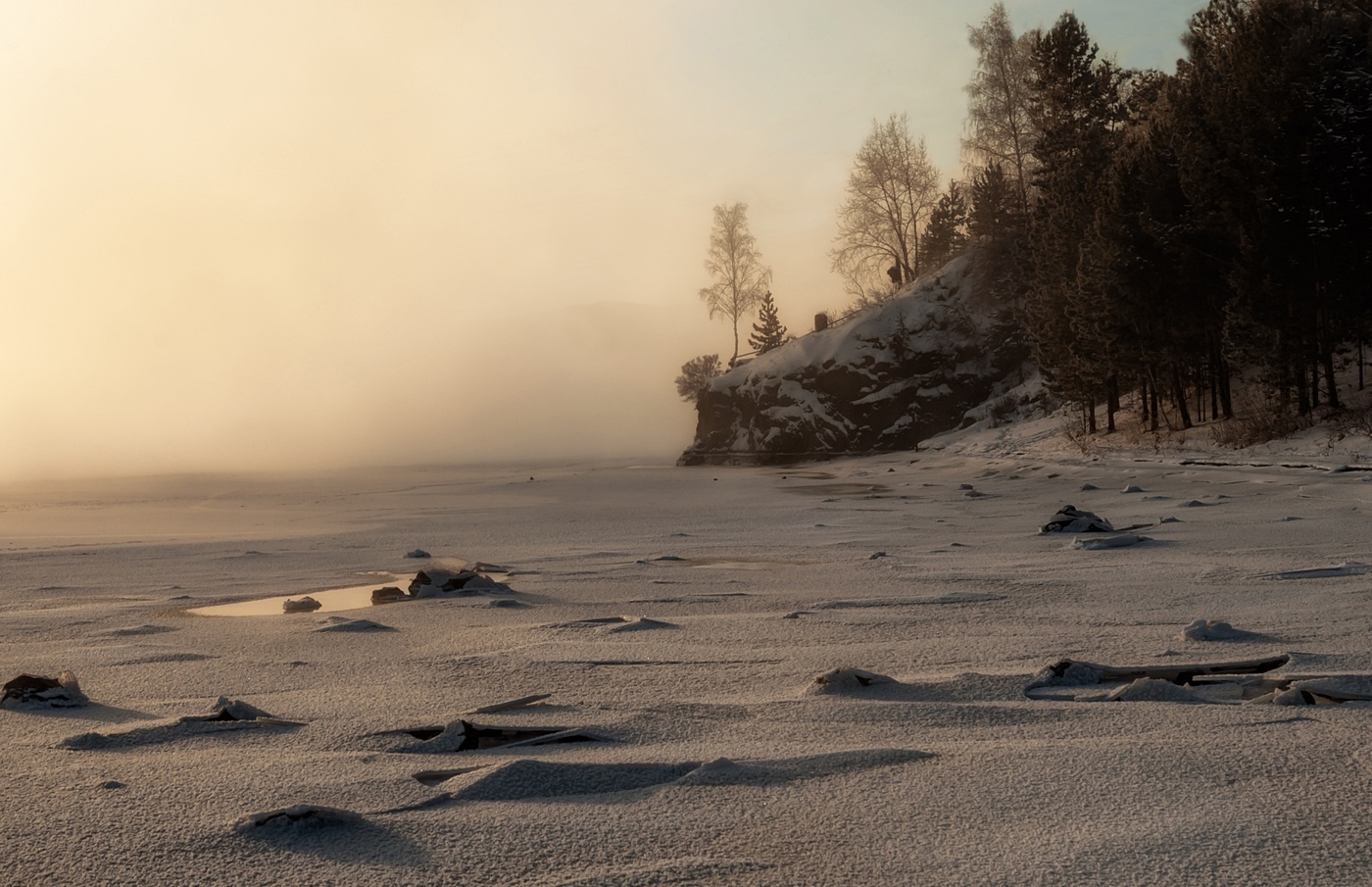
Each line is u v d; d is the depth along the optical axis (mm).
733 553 15211
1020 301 67688
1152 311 39406
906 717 5230
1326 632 7230
